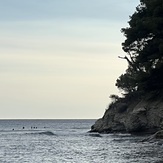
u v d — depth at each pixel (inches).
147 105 3639.3
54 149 2603.3
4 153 2357.3
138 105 3767.2
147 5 3523.6
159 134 2765.7
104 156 2063.2
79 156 2113.7
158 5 3388.3
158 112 3422.7
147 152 2114.9
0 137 4042.8
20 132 5206.7
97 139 3440.0
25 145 2977.4
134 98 4207.7
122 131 4148.6
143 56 3390.7
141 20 3422.7
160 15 3427.7
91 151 2386.8
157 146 2432.3
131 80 3614.7
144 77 3388.3
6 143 3196.4
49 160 1959.9
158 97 3614.7
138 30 3435.0
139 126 3683.6
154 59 3329.2
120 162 1763.0
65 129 6717.5
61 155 2197.3
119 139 3218.5
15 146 2888.8
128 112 4010.8
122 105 4197.8
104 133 4301.2
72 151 2429.9
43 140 3548.2
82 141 3287.4
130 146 2544.3
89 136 3969.0
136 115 3681.1
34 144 3073.3
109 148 2509.8
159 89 3575.3
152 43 3341.5
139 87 3548.2
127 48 3587.6
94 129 4616.1
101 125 4480.8
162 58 3292.3
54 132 5128.0
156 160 1779.0
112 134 4028.1
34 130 6107.3
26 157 2121.1
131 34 3479.3
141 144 2620.6
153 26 3321.9
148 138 2842.0
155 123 3479.3
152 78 3435.0
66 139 3631.9
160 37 3408.0
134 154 2066.9
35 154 2284.7
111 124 4293.8
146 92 3742.6
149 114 3570.4
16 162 1902.1
